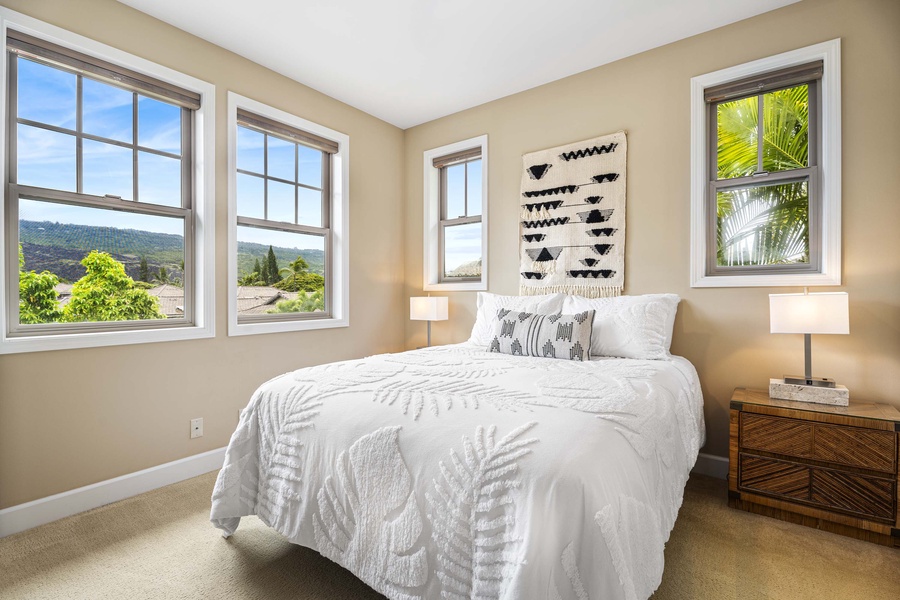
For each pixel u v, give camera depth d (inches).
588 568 37.8
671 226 107.1
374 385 64.9
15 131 79.9
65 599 58.7
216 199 106.4
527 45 108.0
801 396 83.0
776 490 80.2
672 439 61.5
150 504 86.8
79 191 87.6
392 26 100.2
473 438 47.0
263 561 67.2
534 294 127.7
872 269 85.0
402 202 161.9
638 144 112.0
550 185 125.7
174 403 98.4
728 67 99.4
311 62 115.7
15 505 76.8
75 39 84.0
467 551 43.6
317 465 58.1
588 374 71.5
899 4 83.0
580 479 39.8
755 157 99.9
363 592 59.7
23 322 81.1
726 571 64.1
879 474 71.5
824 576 62.9
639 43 107.3
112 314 92.5
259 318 119.7
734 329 99.0
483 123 141.3
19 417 77.4
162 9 93.4
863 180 85.8
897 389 83.1
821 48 89.0
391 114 149.2
